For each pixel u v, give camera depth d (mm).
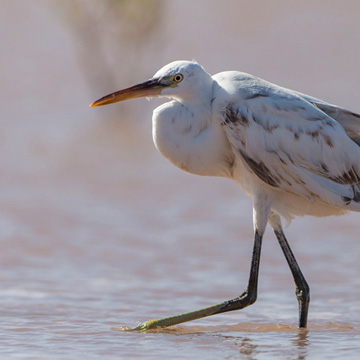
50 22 41125
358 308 10234
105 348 7988
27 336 8516
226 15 44156
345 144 8734
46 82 31953
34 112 27203
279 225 9258
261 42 39500
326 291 11172
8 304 10195
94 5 29438
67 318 9484
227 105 8594
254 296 8922
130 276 11977
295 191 8789
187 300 10648
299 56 37094
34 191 17812
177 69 8633
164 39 32688
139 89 8719
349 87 31359
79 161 20859
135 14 28672
